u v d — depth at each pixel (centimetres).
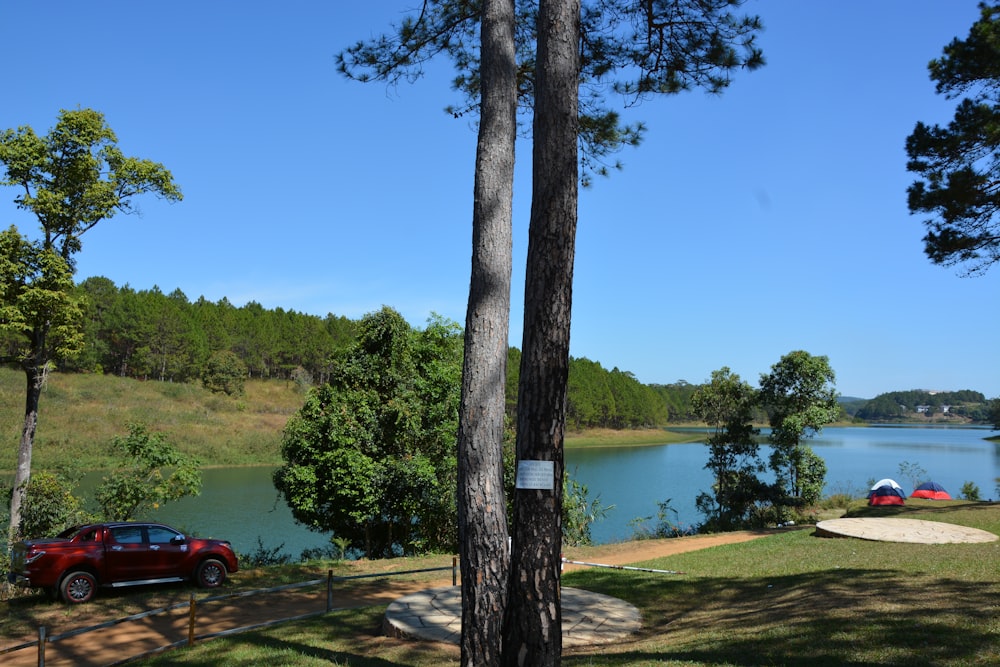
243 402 8238
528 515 504
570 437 9538
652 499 3934
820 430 3056
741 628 815
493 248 625
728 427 3019
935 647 625
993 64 1761
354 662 766
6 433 4512
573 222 539
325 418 2008
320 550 2220
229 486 4066
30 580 1188
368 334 2152
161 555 1320
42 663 775
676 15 894
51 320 1872
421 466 2028
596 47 936
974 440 11994
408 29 934
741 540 1914
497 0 666
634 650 777
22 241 1808
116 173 1948
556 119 548
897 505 2327
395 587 1405
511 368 5847
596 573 1388
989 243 1875
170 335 8850
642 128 1006
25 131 1825
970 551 1219
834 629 732
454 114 1017
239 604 1230
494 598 568
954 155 1873
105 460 4262
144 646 964
